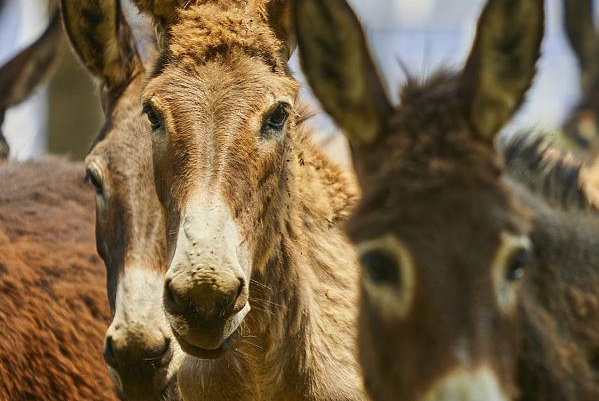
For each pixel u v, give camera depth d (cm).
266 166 1759
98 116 3909
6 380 2134
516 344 1441
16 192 2545
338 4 1545
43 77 2933
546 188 1822
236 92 1731
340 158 2409
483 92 1479
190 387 1939
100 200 2025
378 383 1466
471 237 1395
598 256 1647
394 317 1423
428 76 1562
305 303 1936
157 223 1939
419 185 1430
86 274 2383
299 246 1931
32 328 2219
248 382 1931
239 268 1638
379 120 1517
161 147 1750
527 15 1508
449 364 1356
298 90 1833
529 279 1579
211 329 1628
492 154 1465
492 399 1329
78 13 2108
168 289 1612
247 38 1783
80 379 2238
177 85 1742
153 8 1880
